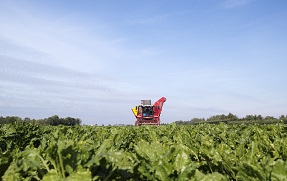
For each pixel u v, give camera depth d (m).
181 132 10.06
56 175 2.45
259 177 2.52
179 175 2.73
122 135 9.58
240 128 12.24
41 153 3.56
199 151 4.28
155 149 3.48
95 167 2.81
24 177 2.81
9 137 8.95
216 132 9.80
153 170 2.89
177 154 3.07
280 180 2.37
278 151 4.31
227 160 3.51
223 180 2.65
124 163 3.04
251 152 4.11
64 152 2.53
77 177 2.29
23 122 11.79
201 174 2.76
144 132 11.98
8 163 2.81
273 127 10.49
